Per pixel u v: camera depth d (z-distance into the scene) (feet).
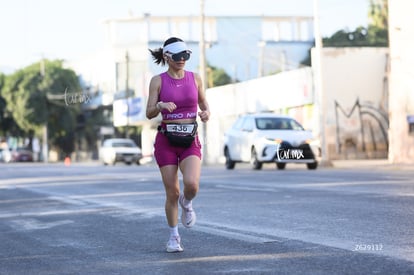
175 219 42.86
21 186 112.78
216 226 54.19
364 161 185.57
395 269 34.65
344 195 74.33
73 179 128.06
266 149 135.23
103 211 68.85
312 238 46.06
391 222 52.03
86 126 357.61
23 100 339.77
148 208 69.77
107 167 197.67
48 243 49.29
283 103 221.25
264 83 232.73
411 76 161.07
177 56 40.65
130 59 313.94
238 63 375.45
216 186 94.22
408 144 162.20
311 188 85.10
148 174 138.31
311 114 205.77
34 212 70.74
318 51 159.63
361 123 205.77
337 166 157.38
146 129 299.58
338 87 204.44
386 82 207.41
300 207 64.64
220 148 265.95
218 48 373.61
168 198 42.29
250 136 140.46
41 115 340.80
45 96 336.08
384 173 117.91
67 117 342.03
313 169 139.44
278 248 42.65
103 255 43.09
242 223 55.42
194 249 43.68
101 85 312.71
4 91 353.72
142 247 45.57
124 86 307.37
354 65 205.57
